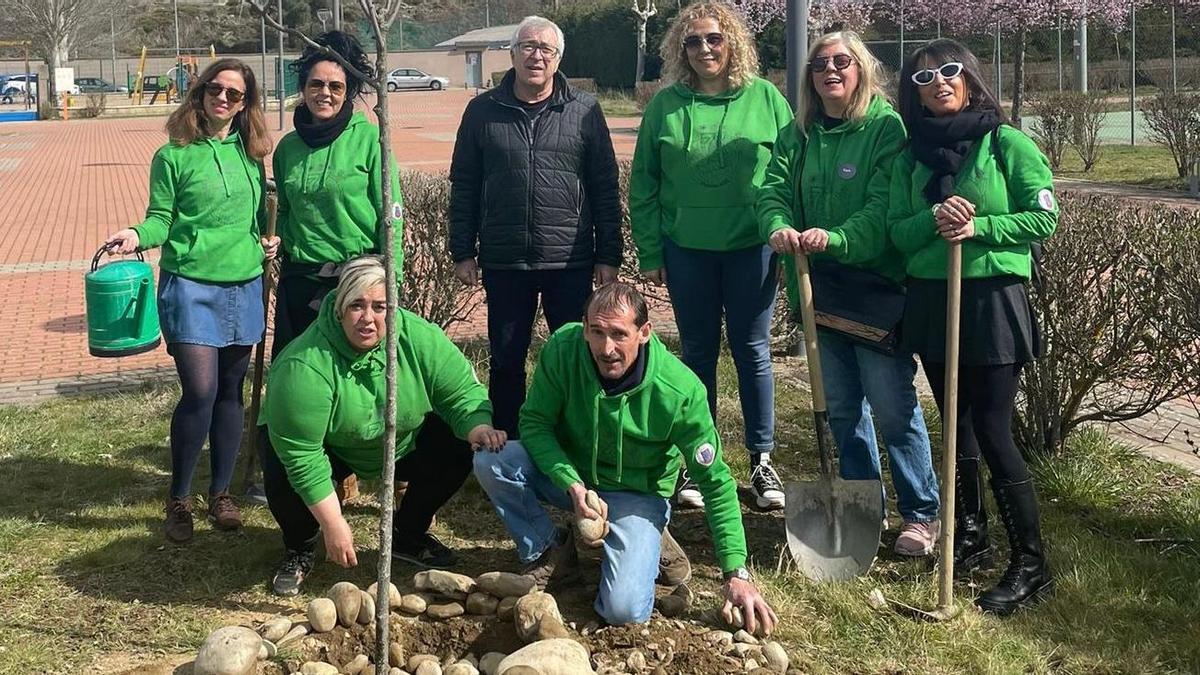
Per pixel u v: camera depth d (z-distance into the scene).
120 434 6.27
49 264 12.29
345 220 4.75
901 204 4.12
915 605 3.97
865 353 4.37
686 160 4.79
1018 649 3.69
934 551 4.43
